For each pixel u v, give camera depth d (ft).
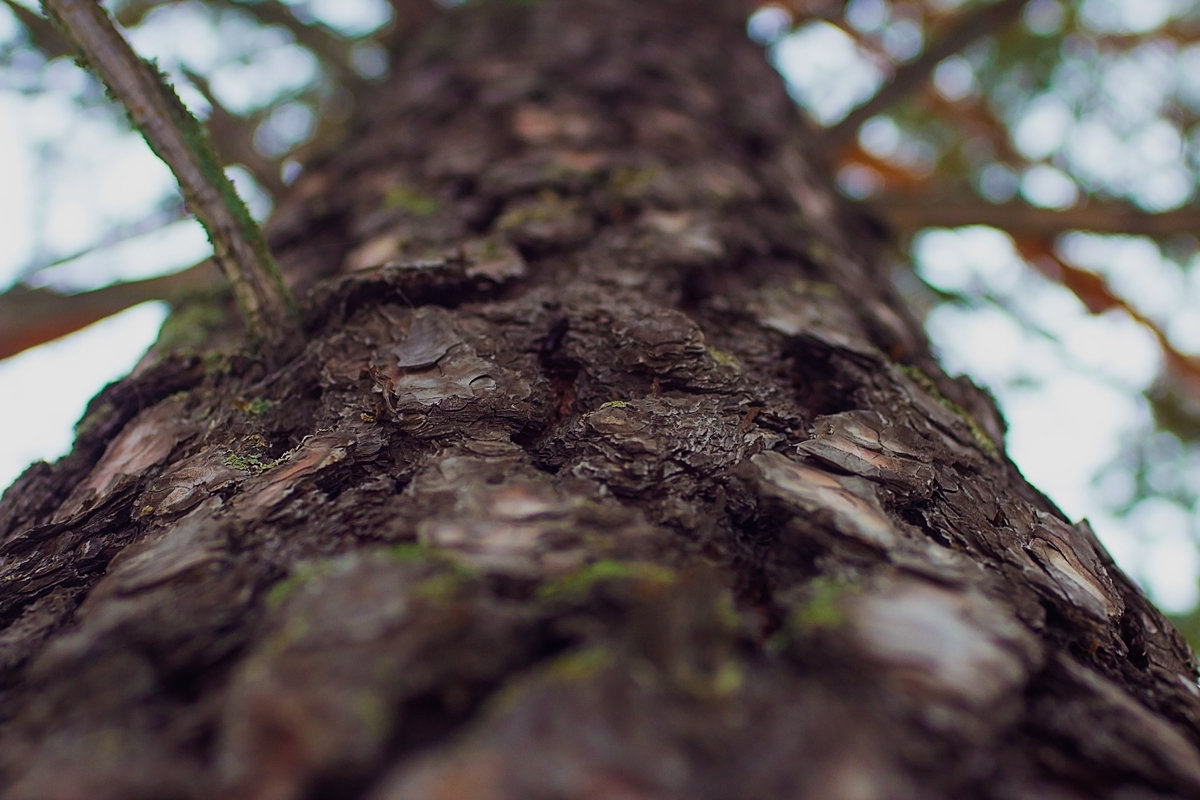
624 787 0.68
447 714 0.75
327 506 1.00
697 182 1.76
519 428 1.11
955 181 4.49
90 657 0.83
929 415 1.23
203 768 0.74
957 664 0.80
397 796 0.69
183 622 0.86
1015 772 0.79
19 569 1.06
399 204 1.69
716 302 1.40
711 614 0.82
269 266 1.31
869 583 0.88
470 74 2.34
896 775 0.73
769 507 0.98
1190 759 0.83
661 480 1.03
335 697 0.74
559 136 1.89
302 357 1.28
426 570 0.84
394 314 1.30
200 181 1.25
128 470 1.19
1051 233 3.20
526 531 0.90
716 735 0.73
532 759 0.70
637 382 1.18
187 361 1.38
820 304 1.47
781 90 3.12
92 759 0.75
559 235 1.50
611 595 0.82
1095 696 0.87
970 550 1.03
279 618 0.83
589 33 2.65
